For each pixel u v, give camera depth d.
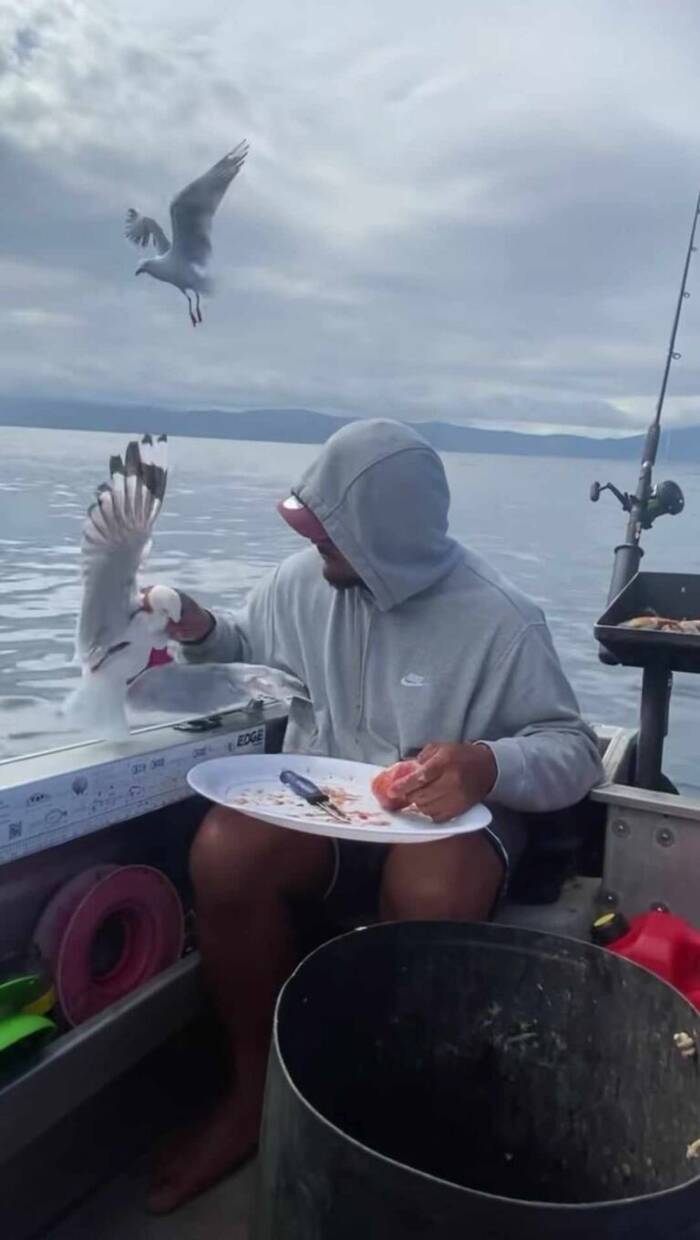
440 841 1.51
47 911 1.53
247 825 1.51
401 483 1.69
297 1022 1.04
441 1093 1.18
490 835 1.56
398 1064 1.17
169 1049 1.62
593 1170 1.12
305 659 1.90
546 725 1.71
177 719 1.83
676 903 1.70
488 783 1.54
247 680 1.87
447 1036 1.17
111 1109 1.51
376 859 1.71
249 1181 1.49
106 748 1.61
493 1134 1.19
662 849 1.69
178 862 1.84
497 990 1.16
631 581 2.04
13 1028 1.26
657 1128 1.05
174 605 1.72
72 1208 1.44
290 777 1.64
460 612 1.75
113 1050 1.40
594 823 1.95
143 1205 1.46
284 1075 0.90
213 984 1.53
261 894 1.50
